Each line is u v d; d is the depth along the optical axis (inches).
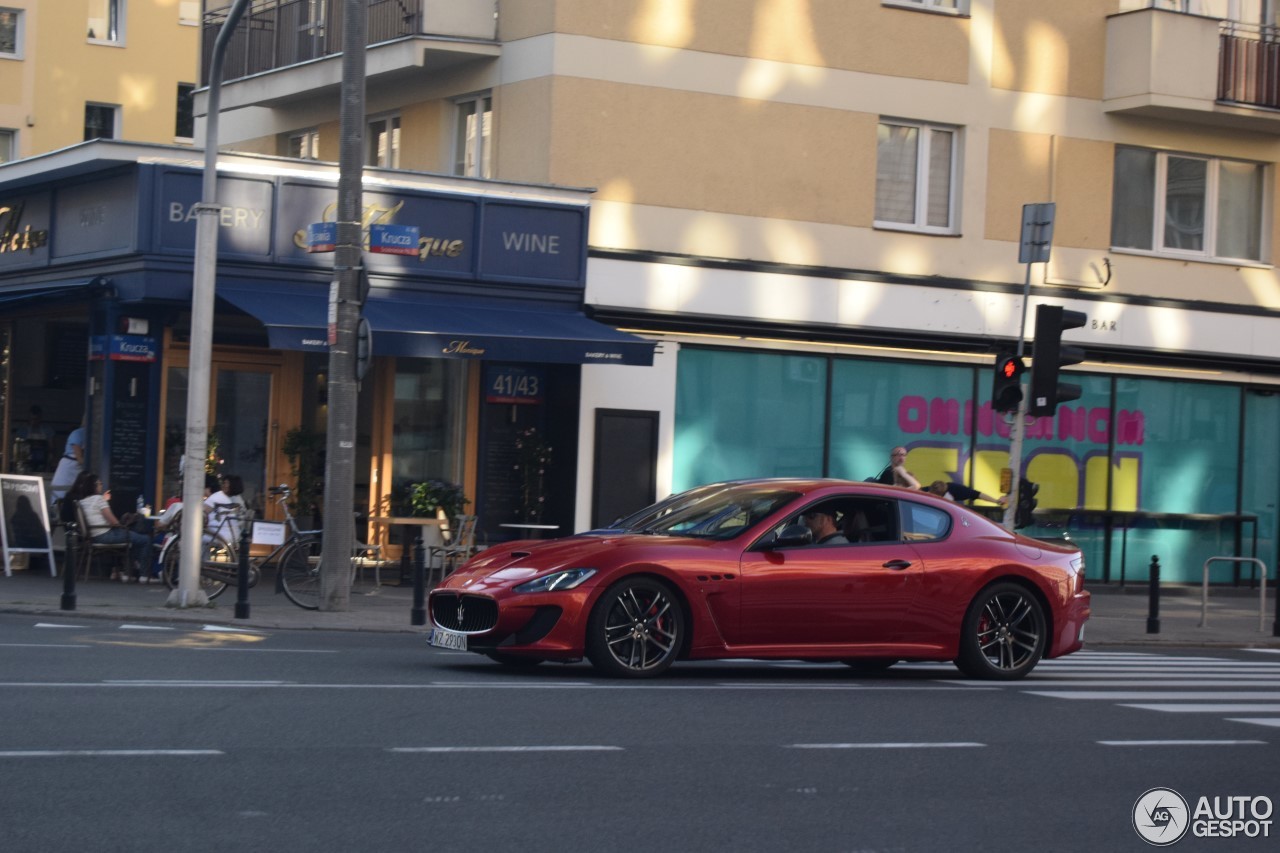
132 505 823.7
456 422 890.1
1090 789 335.0
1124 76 1013.8
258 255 817.5
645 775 323.9
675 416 910.4
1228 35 1040.2
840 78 954.1
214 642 556.1
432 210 850.1
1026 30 1005.8
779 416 936.9
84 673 442.6
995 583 525.3
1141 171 1048.8
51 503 866.8
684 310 908.0
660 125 909.2
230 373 884.6
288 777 304.5
